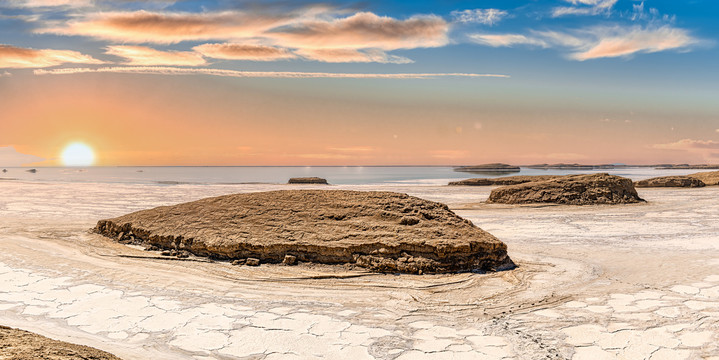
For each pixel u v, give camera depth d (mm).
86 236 14547
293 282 9867
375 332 7062
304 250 11188
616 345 6453
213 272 10555
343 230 11750
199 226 12789
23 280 9719
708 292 8844
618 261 11773
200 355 6199
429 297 8875
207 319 7582
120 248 12820
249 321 7512
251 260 11133
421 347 6480
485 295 8984
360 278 10156
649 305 8148
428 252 10805
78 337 6730
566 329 7098
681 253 12578
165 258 11719
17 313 7734
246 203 13930
